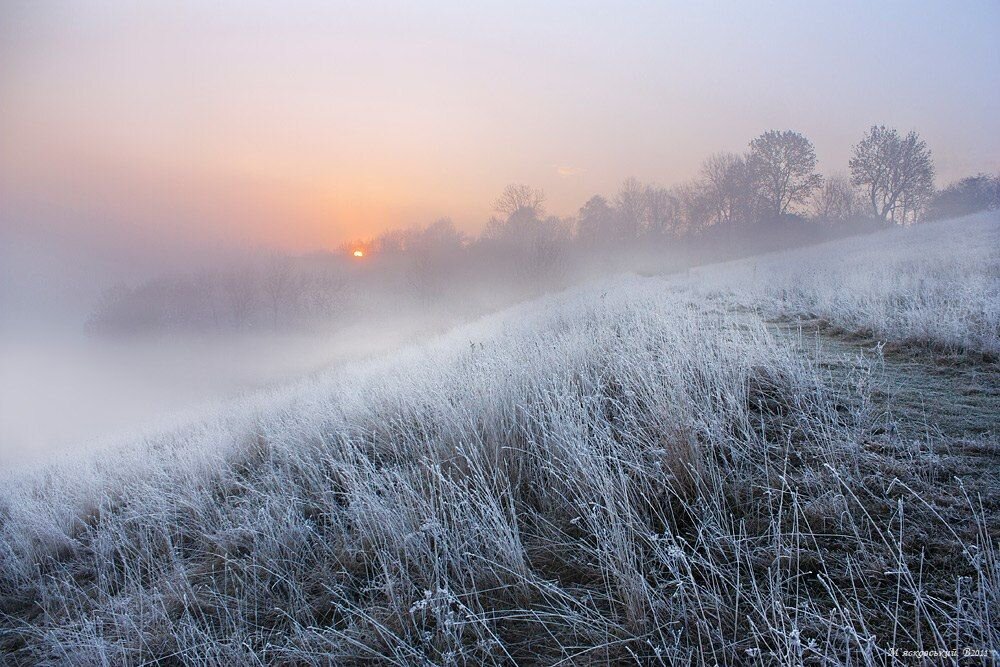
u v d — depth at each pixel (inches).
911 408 130.0
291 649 95.5
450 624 83.1
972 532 81.3
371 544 120.6
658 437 125.2
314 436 204.4
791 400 139.9
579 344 209.5
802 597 78.1
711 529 94.8
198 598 122.9
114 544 164.6
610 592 88.6
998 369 151.9
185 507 178.9
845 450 110.7
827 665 66.3
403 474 147.8
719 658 73.2
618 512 102.6
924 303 267.3
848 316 255.8
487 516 108.0
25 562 170.2
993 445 104.7
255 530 137.9
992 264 379.9
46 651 121.6
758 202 2468.0
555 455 125.3
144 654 108.9
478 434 145.1
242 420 319.6
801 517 94.1
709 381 146.6
